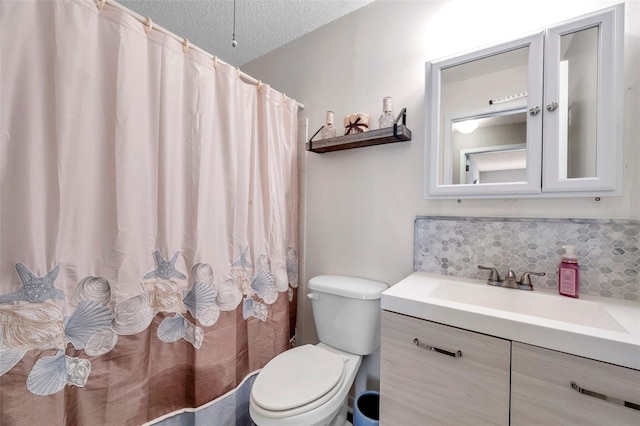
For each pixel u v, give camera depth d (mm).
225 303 1176
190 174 1066
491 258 1098
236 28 1641
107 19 852
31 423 720
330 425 1130
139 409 931
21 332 712
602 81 883
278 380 1002
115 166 869
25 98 711
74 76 781
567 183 928
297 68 1736
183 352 1071
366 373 1367
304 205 1676
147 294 957
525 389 684
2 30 677
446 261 1195
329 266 1571
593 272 920
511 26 1071
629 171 875
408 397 864
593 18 894
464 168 1133
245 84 1293
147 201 949
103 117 858
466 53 1111
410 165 1298
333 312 1293
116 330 880
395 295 896
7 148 695
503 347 712
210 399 1105
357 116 1361
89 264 835
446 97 1175
